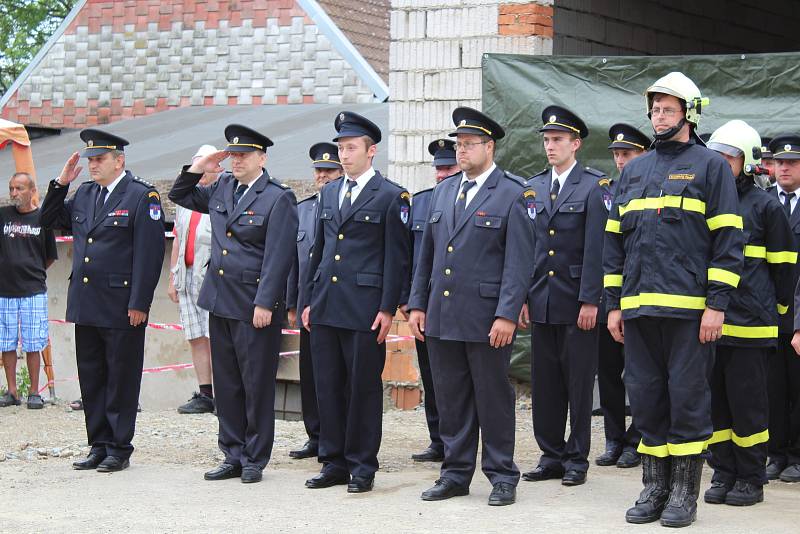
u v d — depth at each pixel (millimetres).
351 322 7539
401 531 6398
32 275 11148
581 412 7770
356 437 7551
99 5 19797
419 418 10695
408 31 11430
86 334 8328
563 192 7984
